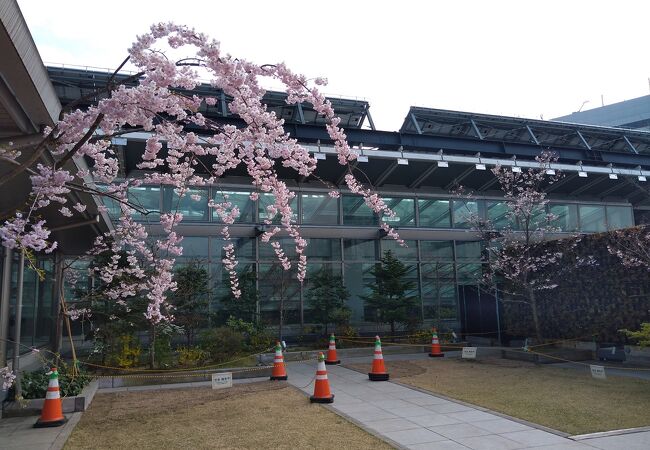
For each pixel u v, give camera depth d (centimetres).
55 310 1275
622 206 2270
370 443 619
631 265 1252
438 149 1858
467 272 2045
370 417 757
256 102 548
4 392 841
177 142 570
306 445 614
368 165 1823
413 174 1948
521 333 1650
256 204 1808
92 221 906
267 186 712
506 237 1672
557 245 1509
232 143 615
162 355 1256
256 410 812
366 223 1945
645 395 891
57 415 748
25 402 789
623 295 1302
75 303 1191
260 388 1012
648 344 1069
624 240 1281
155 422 748
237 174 1786
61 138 427
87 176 698
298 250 837
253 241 1788
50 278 1350
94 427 725
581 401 849
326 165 1791
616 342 1321
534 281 1488
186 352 1312
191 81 468
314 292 1762
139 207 746
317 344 1617
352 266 1919
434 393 941
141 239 1266
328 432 671
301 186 1875
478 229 1792
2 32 374
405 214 2005
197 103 523
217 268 1719
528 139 2186
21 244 424
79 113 418
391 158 1739
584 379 1067
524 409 798
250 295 1595
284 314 1762
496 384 1024
